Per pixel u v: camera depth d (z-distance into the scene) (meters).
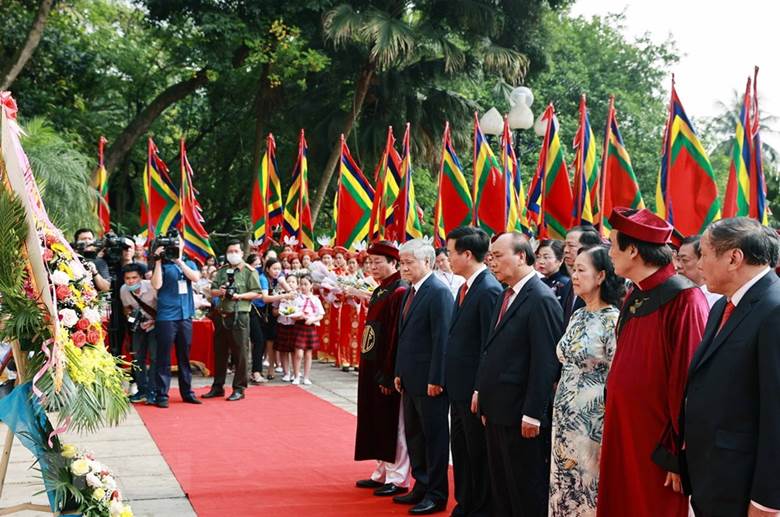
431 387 5.68
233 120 26.48
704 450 3.34
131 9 26.31
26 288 4.09
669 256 3.95
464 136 23.41
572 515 4.35
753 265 3.32
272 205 16.05
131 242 10.30
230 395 10.62
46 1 17.12
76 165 14.54
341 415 9.52
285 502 6.00
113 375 4.48
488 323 5.40
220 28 19.28
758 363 3.20
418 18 23.78
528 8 22.12
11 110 4.13
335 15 18.77
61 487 4.26
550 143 9.20
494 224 10.08
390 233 12.92
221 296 10.57
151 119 20.80
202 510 5.78
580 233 5.58
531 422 4.76
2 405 4.21
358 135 22.61
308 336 11.79
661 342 3.87
